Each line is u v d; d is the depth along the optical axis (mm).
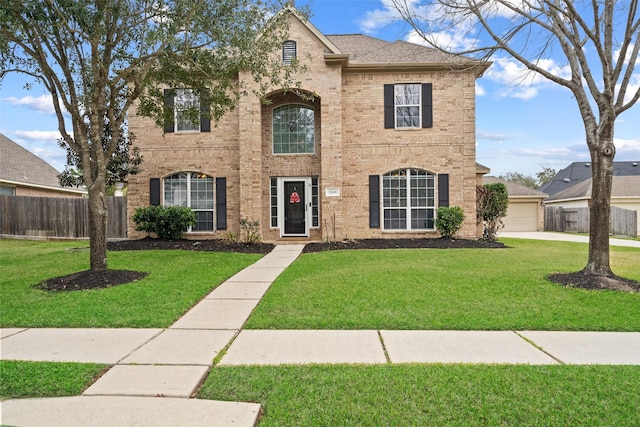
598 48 6902
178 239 14094
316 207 14914
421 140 14305
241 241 13477
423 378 3412
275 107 14922
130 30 7953
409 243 13141
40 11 6680
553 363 3773
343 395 3135
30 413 2910
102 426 2738
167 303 5934
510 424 2734
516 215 25984
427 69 14148
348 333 4684
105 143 13586
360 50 15633
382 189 14422
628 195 25797
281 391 3217
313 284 7055
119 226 15141
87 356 4012
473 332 4703
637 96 6871
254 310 5656
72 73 7688
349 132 14398
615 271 8141
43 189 22172
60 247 13336
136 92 8180
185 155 14617
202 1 7395
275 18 9023
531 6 7664
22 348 4242
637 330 4754
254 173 13898
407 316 5227
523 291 6441
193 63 8906
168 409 2961
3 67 7902
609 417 2801
